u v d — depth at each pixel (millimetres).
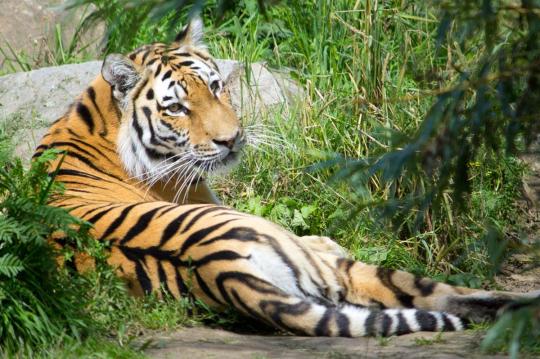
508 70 6262
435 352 8297
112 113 11742
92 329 8609
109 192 11203
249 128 13414
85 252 9281
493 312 9242
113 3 5734
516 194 13508
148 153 11711
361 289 9570
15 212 8539
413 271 12117
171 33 5785
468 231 12625
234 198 13852
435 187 6926
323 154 7832
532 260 12711
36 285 8516
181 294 9484
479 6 6074
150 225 9758
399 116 13172
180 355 8273
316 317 8992
